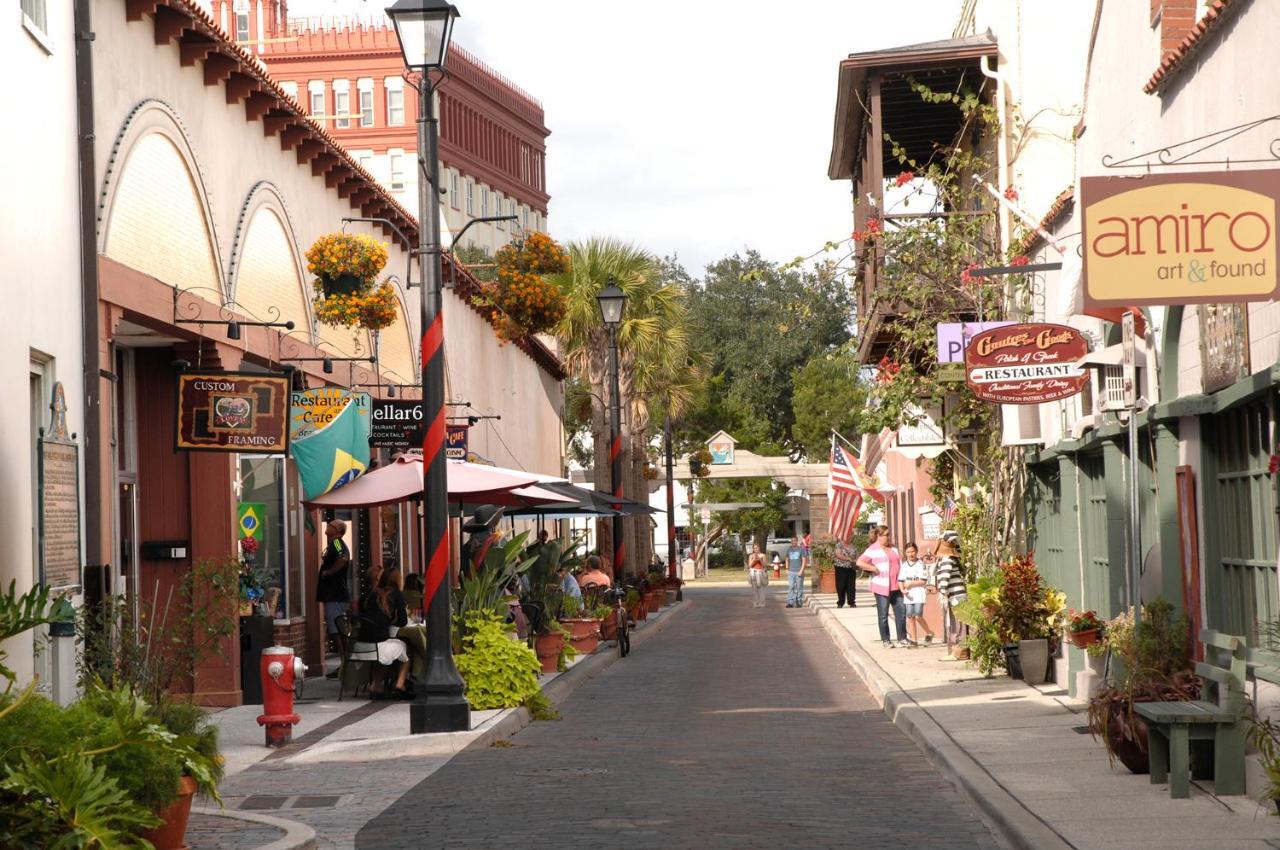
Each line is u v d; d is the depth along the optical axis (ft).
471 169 265.54
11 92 42.50
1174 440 43.29
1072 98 71.15
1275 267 30.04
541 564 85.71
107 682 42.29
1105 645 50.31
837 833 31.81
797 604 154.81
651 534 180.24
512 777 41.68
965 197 79.41
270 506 72.64
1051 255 62.69
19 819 24.00
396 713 58.03
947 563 80.38
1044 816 31.45
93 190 48.62
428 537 51.75
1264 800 30.22
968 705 54.65
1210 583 39.81
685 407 174.91
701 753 46.09
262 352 66.90
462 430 89.35
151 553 61.11
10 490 40.98
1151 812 31.55
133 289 51.90
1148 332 44.47
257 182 67.92
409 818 35.24
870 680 67.72
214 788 28.84
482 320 125.59
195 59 58.90
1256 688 36.29
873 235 73.97
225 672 60.44
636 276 136.77
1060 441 59.36
